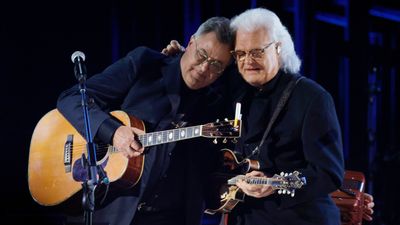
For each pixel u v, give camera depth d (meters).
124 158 9.02
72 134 9.93
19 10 18.84
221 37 8.60
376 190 18.89
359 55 17.59
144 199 9.01
